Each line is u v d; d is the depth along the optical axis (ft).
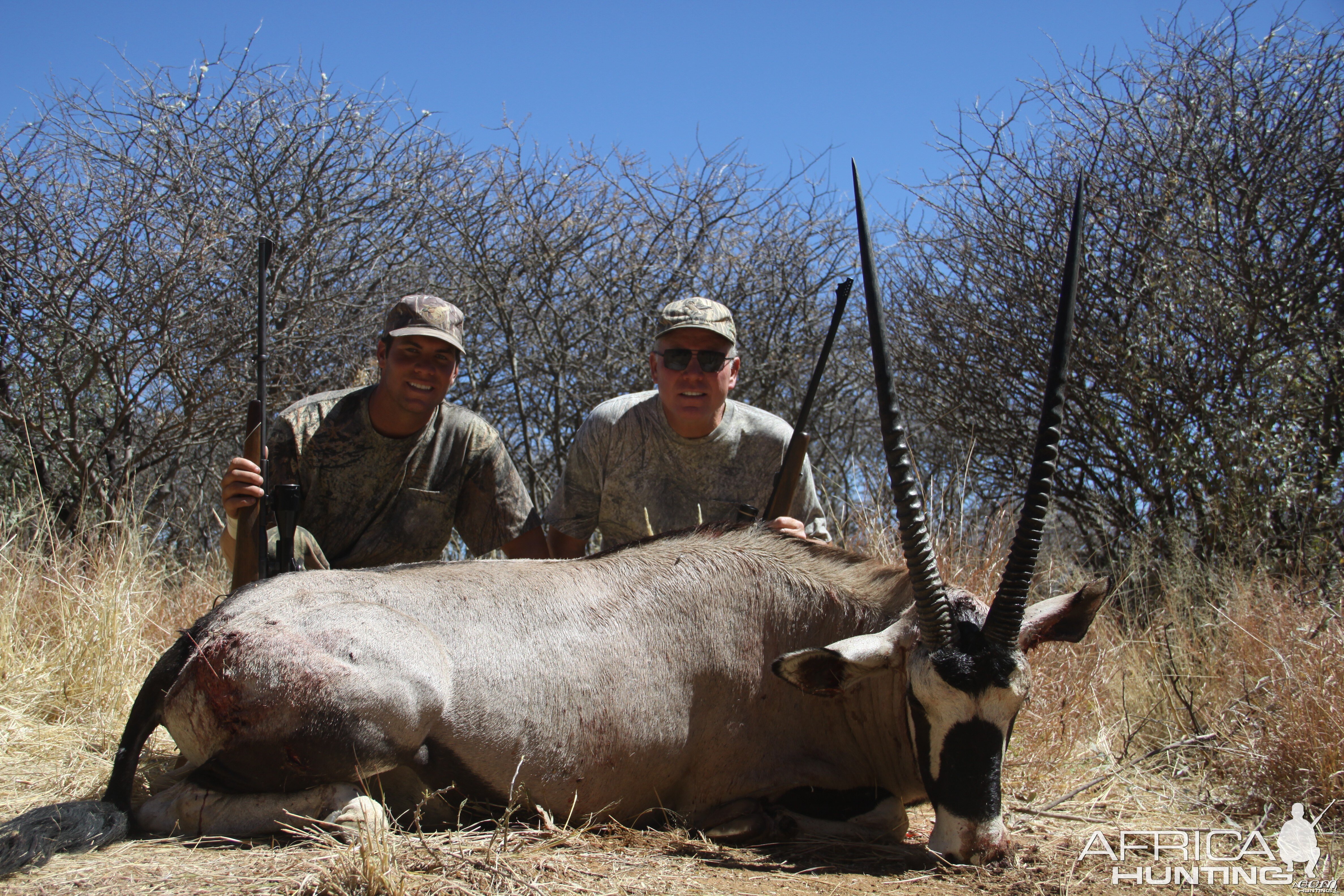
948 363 31.30
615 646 12.34
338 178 35.58
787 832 12.30
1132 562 23.30
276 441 15.74
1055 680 16.79
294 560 14.37
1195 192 27.76
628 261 37.88
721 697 12.75
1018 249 29.63
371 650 11.05
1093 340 27.68
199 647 11.16
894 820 12.78
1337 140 27.14
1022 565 11.24
